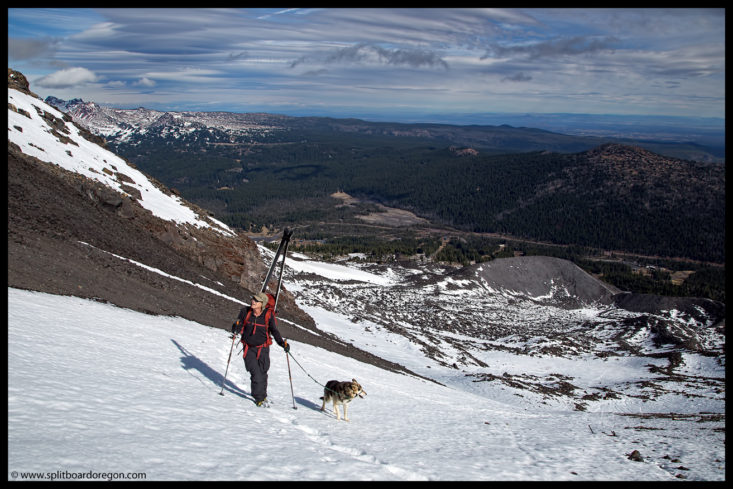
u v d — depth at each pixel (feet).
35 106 130.62
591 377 184.14
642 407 134.62
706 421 74.02
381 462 22.84
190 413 23.72
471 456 28.94
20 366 23.02
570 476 26.73
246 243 149.38
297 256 438.40
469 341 234.79
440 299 345.31
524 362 197.57
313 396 41.75
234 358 46.73
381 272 458.09
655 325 274.16
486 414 64.28
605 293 408.87
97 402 21.16
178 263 99.55
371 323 194.18
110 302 53.26
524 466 28.07
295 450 21.40
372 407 46.09
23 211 68.64
